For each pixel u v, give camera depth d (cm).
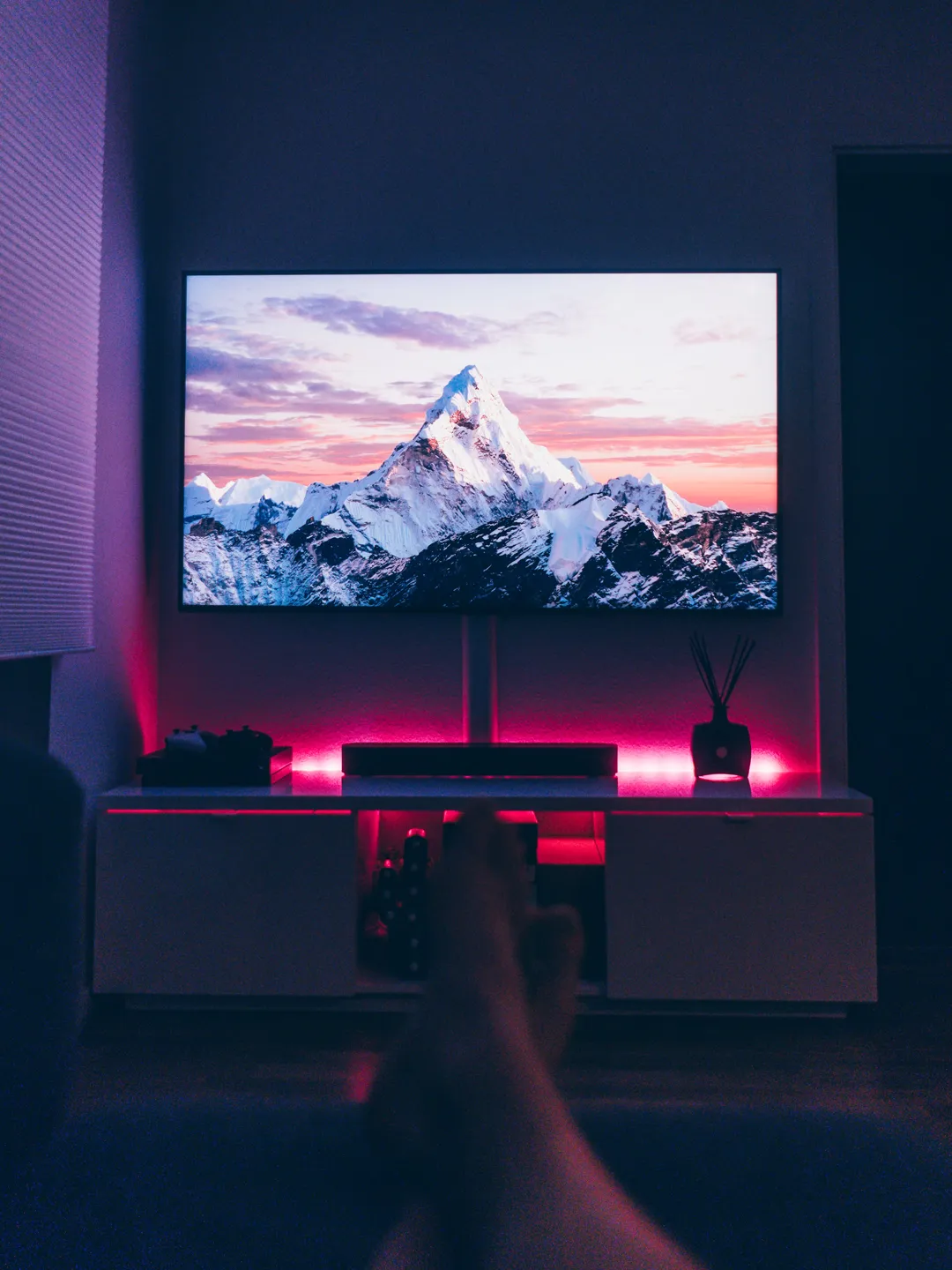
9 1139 38
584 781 227
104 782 224
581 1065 186
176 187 259
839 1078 181
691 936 203
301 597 249
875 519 266
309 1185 40
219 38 260
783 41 256
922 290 267
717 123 255
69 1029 41
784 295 254
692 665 252
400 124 258
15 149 174
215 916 205
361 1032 201
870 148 254
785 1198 40
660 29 257
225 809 207
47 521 190
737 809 204
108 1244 36
